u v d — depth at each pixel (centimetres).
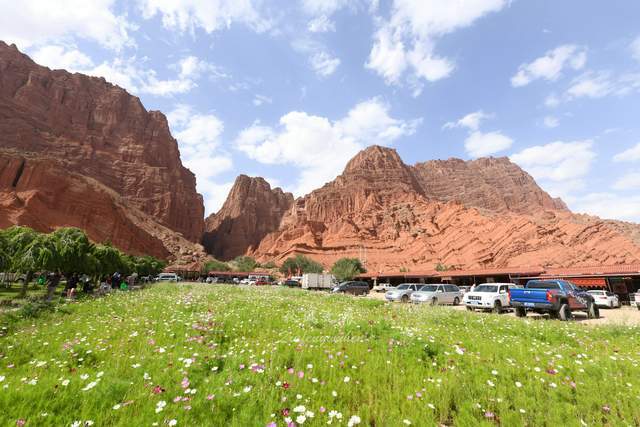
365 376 529
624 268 3975
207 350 649
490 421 397
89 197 10050
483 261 10988
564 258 9100
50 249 2283
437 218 17962
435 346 704
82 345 651
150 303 1480
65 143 15812
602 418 419
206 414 371
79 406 378
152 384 439
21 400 372
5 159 9025
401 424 372
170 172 19850
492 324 1260
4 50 16788
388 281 8519
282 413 380
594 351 790
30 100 15812
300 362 579
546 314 1827
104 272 3462
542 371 582
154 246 11944
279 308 1461
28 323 984
